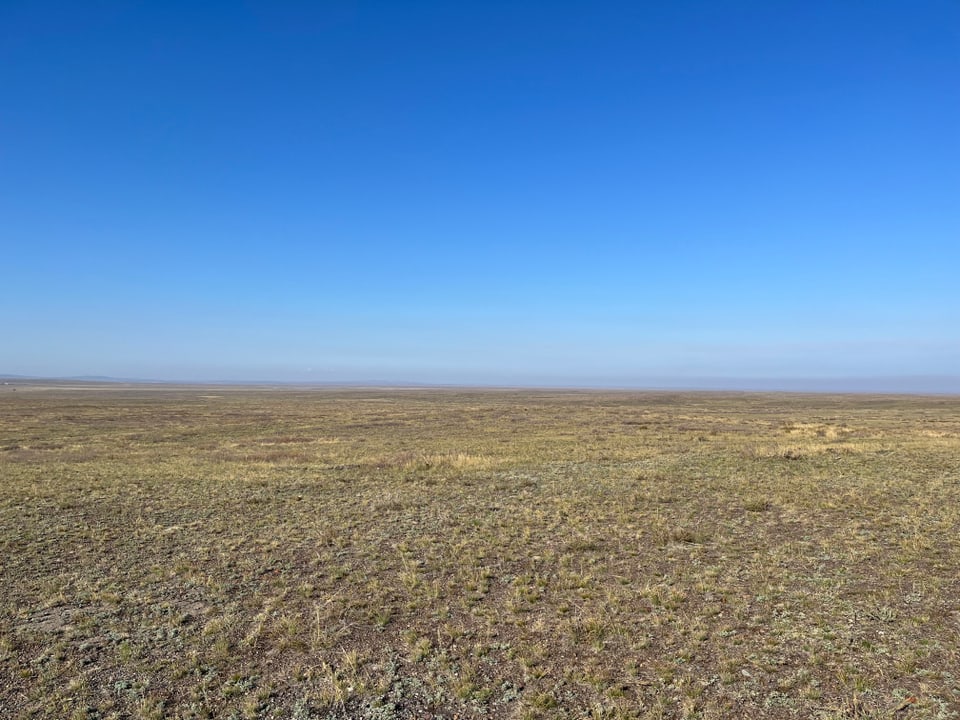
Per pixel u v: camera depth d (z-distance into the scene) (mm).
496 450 29984
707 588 9453
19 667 7375
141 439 39625
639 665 7082
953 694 6188
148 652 7742
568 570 10531
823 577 9812
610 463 23812
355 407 80875
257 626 8500
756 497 16047
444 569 10805
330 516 15250
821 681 6574
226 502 17109
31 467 25078
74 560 11680
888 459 22594
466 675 6953
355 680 6945
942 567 10055
